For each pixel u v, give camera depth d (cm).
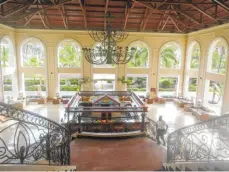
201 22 1127
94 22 1343
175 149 451
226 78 1064
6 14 1002
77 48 1483
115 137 769
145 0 941
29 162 333
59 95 1471
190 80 1527
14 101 1262
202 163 386
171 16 1136
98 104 1055
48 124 358
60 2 981
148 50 1495
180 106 1370
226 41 1057
